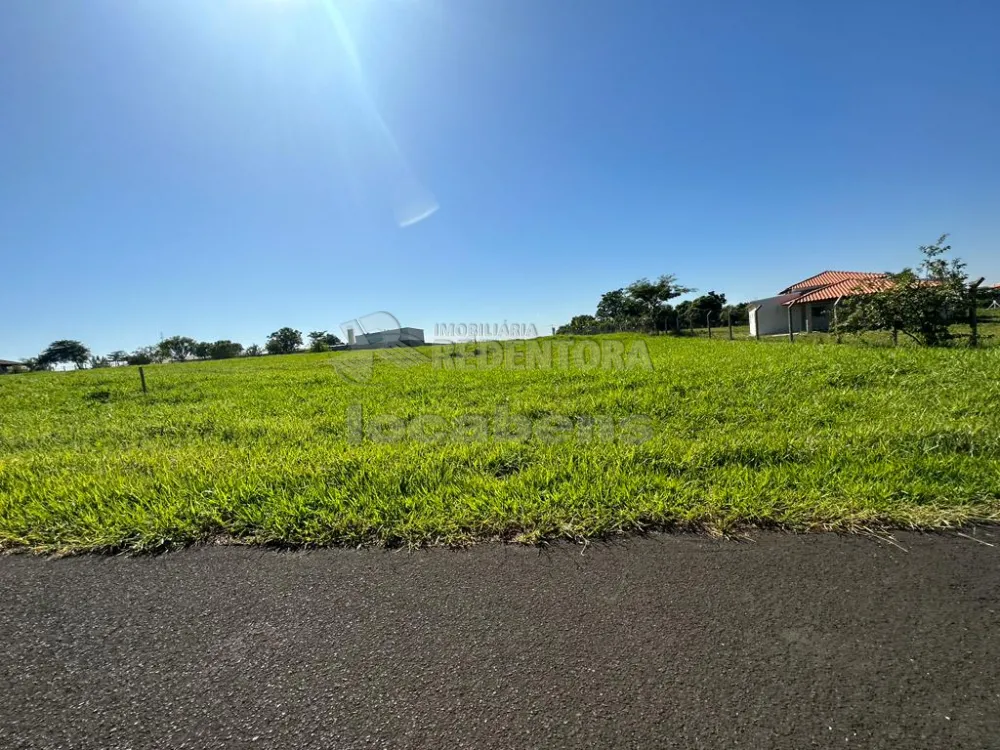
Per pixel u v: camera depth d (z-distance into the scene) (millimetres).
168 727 1303
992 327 13172
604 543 2139
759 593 1737
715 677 1373
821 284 26906
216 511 2512
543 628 1602
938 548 1982
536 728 1250
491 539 2215
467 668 1447
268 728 1288
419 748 1213
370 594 1834
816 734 1200
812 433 3633
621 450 3367
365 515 2445
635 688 1352
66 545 2295
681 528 2240
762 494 2496
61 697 1410
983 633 1502
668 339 16750
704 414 4512
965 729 1193
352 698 1367
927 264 9312
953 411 4078
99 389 9195
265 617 1727
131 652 1578
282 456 3623
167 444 4383
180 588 1929
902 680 1340
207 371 13211
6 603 1866
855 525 2180
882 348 8891
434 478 2949
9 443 4742
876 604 1653
